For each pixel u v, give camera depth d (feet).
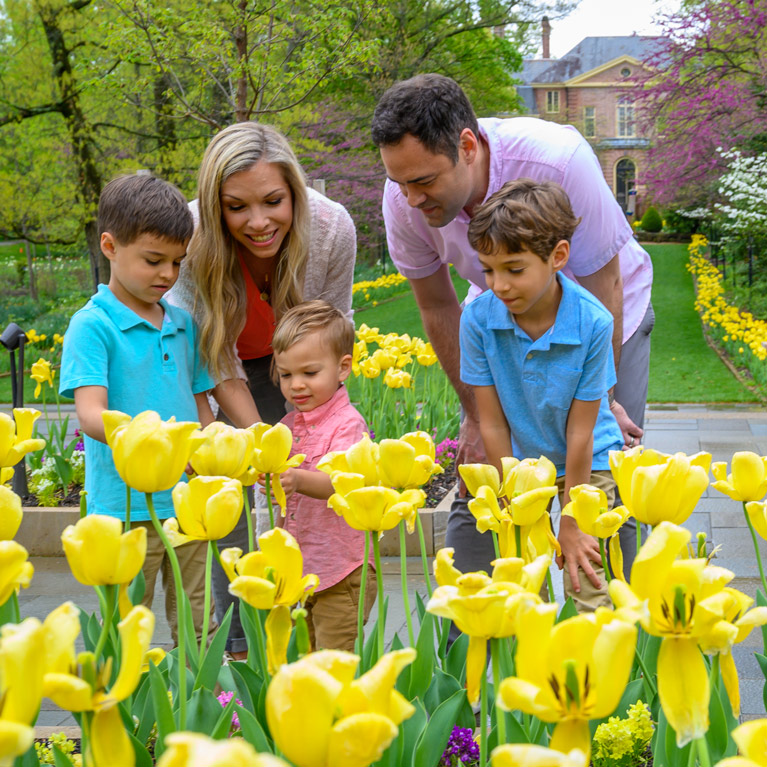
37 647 2.68
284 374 10.09
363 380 24.72
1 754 2.41
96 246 58.95
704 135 60.03
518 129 9.87
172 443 4.32
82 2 53.21
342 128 55.67
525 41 76.69
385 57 60.70
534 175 9.75
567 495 8.83
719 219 70.85
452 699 4.99
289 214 9.97
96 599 16.08
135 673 3.17
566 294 8.82
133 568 3.71
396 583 16.25
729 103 57.21
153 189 9.27
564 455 9.30
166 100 47.62
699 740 3.59
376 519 4.83
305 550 9.92
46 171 57.06
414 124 8.96
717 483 5.46
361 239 70.79
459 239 10.57
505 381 9.19
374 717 2.52
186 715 5.17
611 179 221.46
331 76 29.71
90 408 9.07
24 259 108.58
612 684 2.91
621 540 9.32
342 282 11.62
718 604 3.42
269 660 4.51
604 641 2.89
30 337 31.32
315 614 10.05
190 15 28.99
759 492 5.30
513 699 2.96
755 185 55.26
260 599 4.28
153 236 9.09
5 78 56.08
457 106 9.24
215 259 9.91
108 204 9.29
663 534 3.54
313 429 10.02
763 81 54.90
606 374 8.85
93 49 52.90
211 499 4.55
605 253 9.98
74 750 7.52
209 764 2.04
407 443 5.45
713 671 4.49
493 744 4.74
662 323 60.03
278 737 2.60
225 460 5.48
